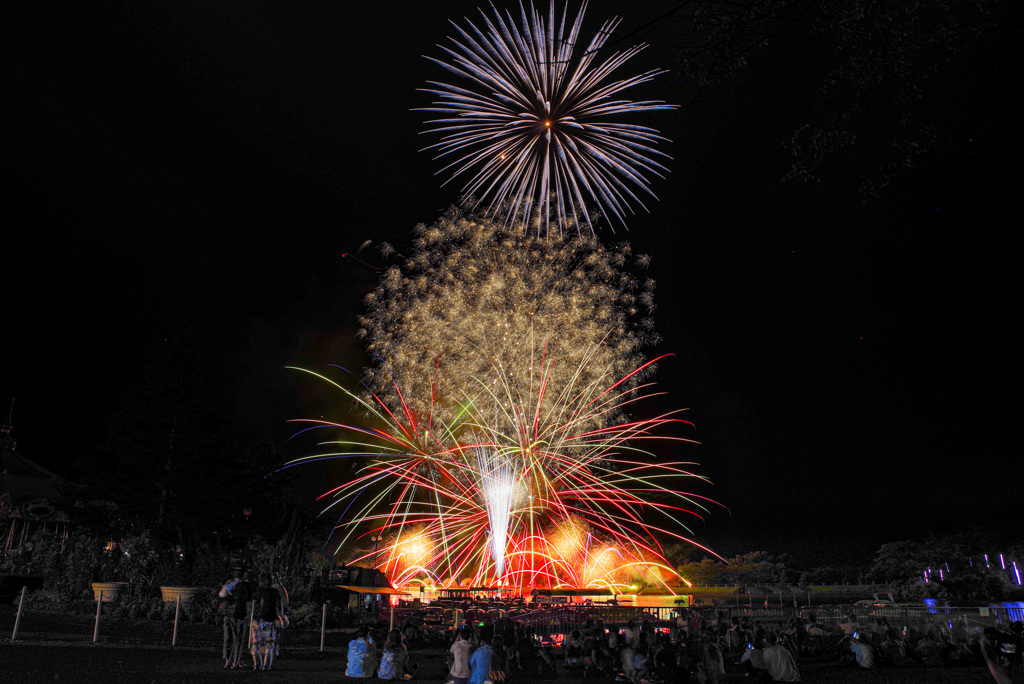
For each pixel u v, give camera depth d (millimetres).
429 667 18047
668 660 16703
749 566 65625
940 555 55750
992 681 16609
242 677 13219
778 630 24188
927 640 20641
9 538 32469
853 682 16562
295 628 23781
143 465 33125
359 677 14664
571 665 18109
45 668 12938
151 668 13742
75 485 38344
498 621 18000
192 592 24391
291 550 30625
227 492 34375
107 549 28578
